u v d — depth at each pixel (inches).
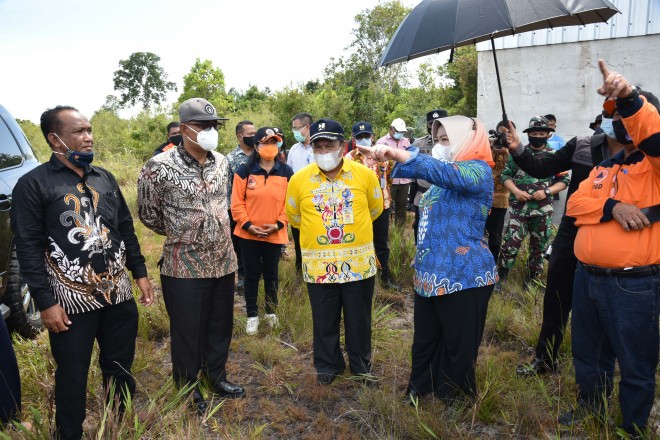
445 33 110.2
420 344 125.4
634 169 97.5
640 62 261.1
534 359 139.3
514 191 199.9
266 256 179.8
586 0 105.3
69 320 100.5
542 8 103.8
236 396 132.9
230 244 129.0
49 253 99.6
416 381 127.7
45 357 142.3
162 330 172.2
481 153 113.6
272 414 125.0
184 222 119.3
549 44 277.0
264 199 171.3
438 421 111.9
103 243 103.9
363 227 134.9
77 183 102.3
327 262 133.7
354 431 116.6
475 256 115.9
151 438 109.7
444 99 824.3
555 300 132.0
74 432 106.0
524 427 114.0
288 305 184.7
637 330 98.3
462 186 109.0
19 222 96.0
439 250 116.8
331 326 139.3
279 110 729.6
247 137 214.7
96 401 124.6
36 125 817.5
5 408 111.8
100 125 903.1
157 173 117.2
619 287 98.9
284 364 149.8
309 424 121.9
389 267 216.7
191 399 125.5
